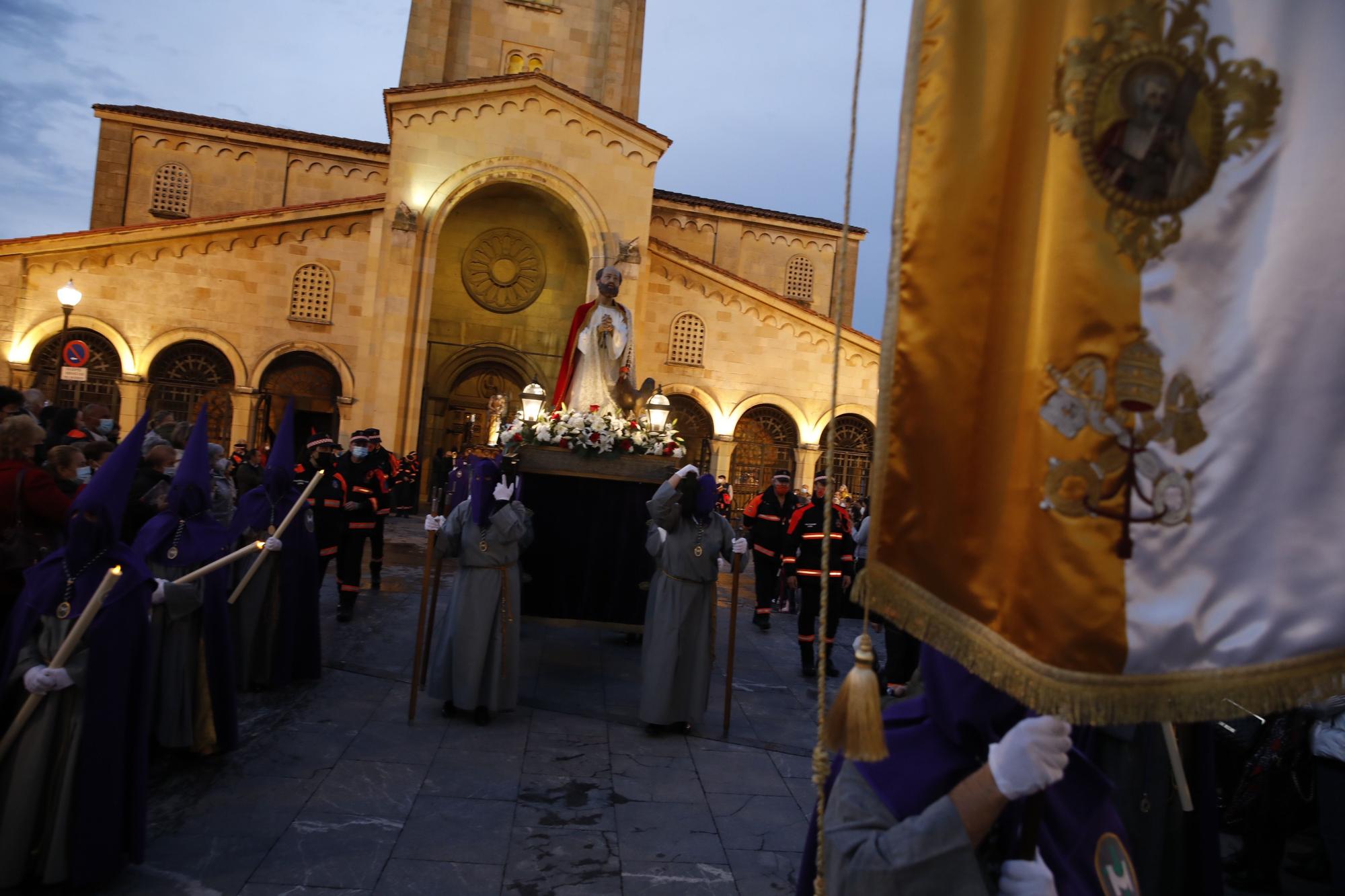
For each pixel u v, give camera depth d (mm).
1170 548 1524
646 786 5746
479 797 5348
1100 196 1517
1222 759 5418
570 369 9969
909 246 1677
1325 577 1590
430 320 24906
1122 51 1539
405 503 21641
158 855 4355
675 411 26281
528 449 8227
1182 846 3109
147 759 4215
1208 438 1562
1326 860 5238
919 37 1690
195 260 22828
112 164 26625
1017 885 1694
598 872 4492
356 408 23453
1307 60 1627
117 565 4055
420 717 6781
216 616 5609
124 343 22281
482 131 23109
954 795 1701
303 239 23438
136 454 4180
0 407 6293
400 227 22328
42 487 5148
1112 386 1503
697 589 6863
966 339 1626
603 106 23547
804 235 31594
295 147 27688
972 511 1595
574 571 8344
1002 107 1621
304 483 9461
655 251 25406
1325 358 1612
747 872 4621
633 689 8102
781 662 9656
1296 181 1614
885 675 8094
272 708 6727
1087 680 1454
